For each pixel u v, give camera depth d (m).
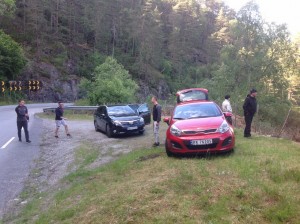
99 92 39.47
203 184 5.95
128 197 5.73
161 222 4.75
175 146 8.29
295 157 7.77
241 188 5.65
